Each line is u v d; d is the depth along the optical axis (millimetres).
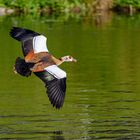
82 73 18281
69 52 21016
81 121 13438
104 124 13227
